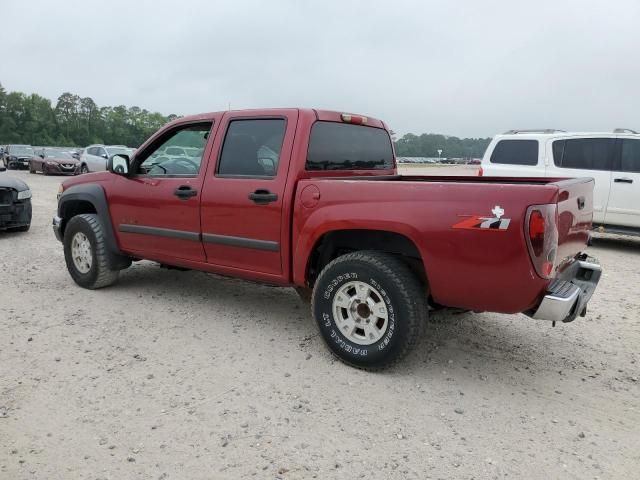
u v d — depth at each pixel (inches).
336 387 140.5
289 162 160.1
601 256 338.3
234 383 141.9
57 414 124.6
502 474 104.9
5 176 367.2
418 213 135.1
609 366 158.4
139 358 156.9
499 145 390.6
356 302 149.1
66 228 227.5
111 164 203.0
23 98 4586.6
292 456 109.7
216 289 231.3
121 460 107.7
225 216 173.9
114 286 233.3
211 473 104.0
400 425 122.3
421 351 165.8
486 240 126.3
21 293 221.1
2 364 151.2
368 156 193.9
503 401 135.0
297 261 158.9
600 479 104.1
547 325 192.9
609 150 350.6
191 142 191.3
